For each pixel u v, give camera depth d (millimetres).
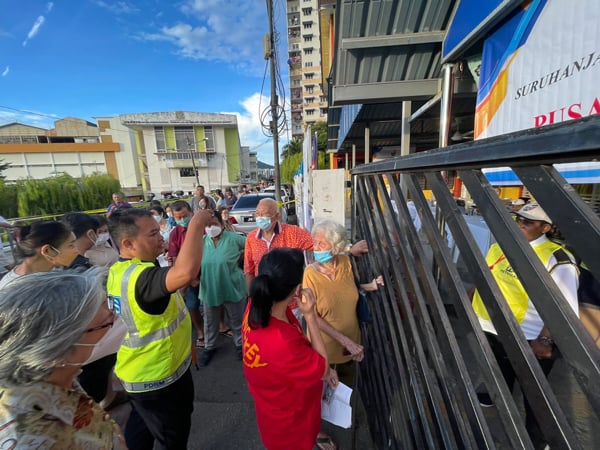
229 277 2617
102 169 42656
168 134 41188
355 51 2959
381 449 1522
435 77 3205
